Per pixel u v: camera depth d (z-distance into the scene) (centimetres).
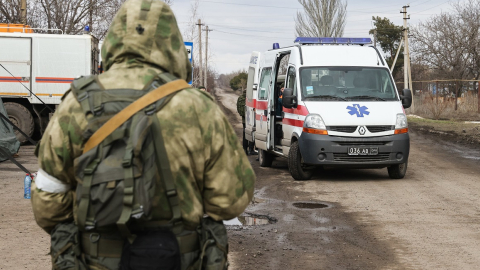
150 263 189
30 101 1694
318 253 575
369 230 678
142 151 193
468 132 2205
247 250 583
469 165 1323
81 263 206
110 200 188
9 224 680
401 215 764
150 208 191
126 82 206
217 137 209
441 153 1584
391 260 551
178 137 201
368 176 1136
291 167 1075
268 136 1201
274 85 1202
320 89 1088
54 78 1697
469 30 4234
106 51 218
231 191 212
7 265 516
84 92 205
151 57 213
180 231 204
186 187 203
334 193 937
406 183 1043
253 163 1376
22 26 1736
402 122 1045
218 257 212
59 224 217
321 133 1016
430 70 4872
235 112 3809
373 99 1080
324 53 1146
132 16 216
